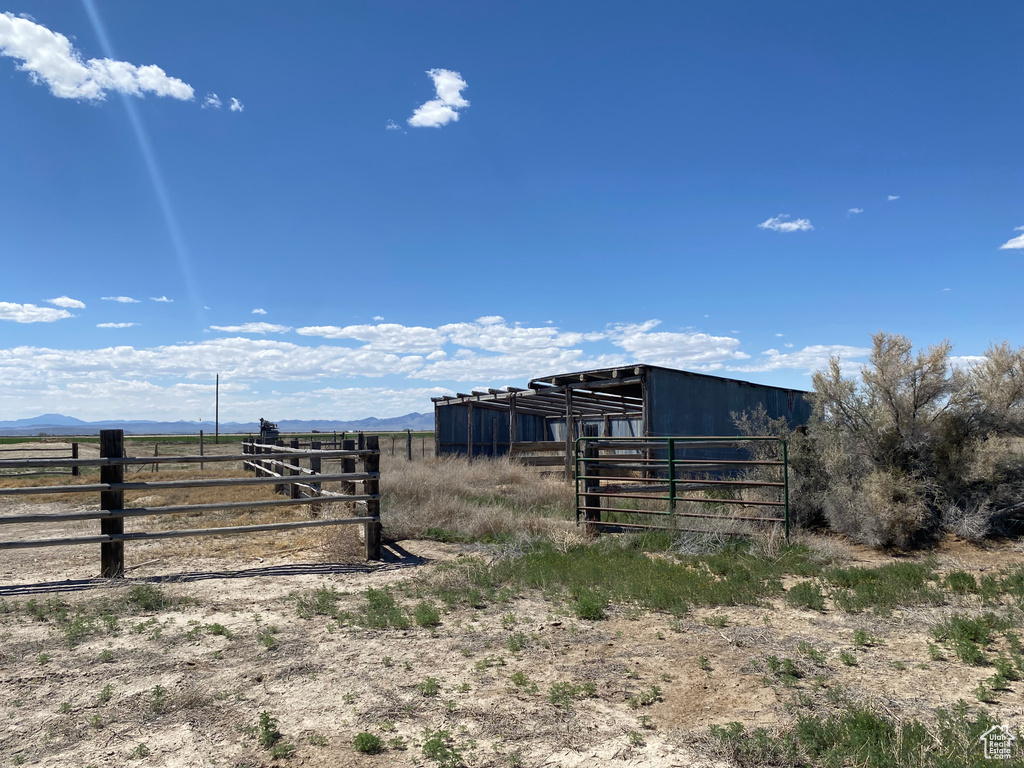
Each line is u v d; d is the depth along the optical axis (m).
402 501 13.52
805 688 4.80
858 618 6.51
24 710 4.41
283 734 4.11
